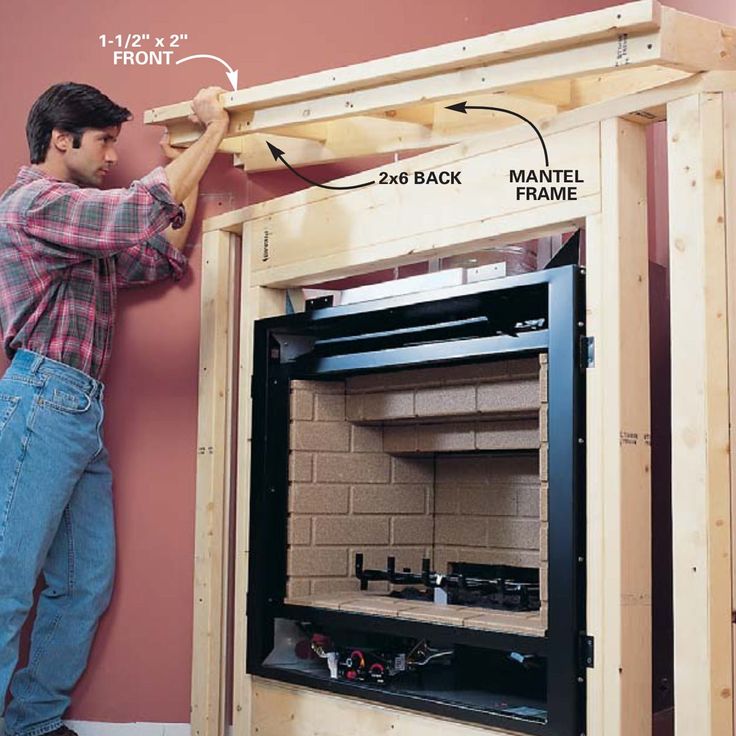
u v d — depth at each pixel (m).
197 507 3.54
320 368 3.24
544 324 2.76
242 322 3.50
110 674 3.55
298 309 3.52
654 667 3.12
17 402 3.17
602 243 2.56
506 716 2.64
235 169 3.67
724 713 2.33
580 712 2.52
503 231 2.78
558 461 2.58
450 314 3.03
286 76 3.60
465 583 3.15
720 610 2.34
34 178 3.28
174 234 3.59
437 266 3.39
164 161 3.62
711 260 2.39
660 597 3.18
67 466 3.22
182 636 3.56
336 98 2.99
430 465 3.53
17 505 3.14
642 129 2.61
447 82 2.76
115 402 3.61
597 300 2.56
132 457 3.61
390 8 3.59
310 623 3.32
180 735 3.53
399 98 2.85
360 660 3.08
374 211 3.11
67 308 3.28
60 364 3.23
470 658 3.21
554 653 2.55
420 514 3.50
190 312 3.65
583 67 2.52
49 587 3.46
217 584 3.49
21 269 3.21
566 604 2.54
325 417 3.37
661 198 3.55
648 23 2.38
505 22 3.57
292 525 3.29
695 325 2.40
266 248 3.44
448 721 2.78
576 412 2.56
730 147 2.42
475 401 3.00
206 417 3.54
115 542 3.56
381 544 3.43
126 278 3.56
